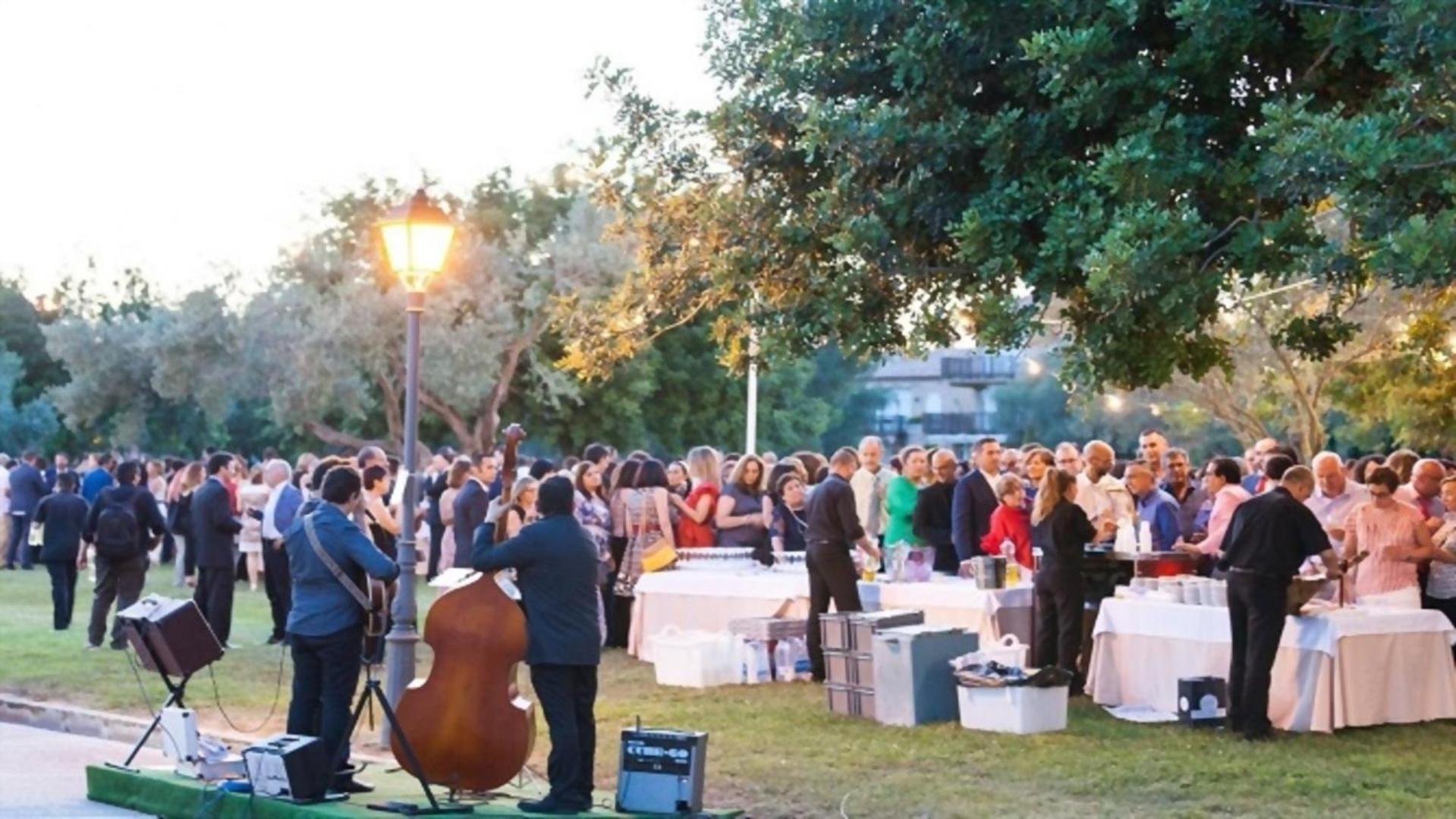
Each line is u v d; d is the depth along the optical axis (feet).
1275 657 41.39
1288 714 42.63
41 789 37.45
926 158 43.04
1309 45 40.91
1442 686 43.68
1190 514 57.21
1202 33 39.27
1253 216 39.86
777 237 47.03
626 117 52.70
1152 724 43.27
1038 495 46.78
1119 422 167.32
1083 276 40.60
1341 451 147.95
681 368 166.30
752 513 59.57
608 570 59.82
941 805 33.86
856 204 44.19
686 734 32.35
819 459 65.87
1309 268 38.09
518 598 33.42
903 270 43.80
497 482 56.90
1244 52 40.50
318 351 148.25
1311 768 37.65
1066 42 39.45
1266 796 34.88
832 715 45.03
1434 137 34.32
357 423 161.27
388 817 31.30
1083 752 39.52
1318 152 34.94
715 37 48.85
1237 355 98.48
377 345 149.89
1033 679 42.06
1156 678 44.86
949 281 44.57
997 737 41.47
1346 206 35.40
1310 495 44.88
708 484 59.67
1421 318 78.43
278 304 153.17
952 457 55.93
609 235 54.70
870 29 45.50
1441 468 49.16
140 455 158.61
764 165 48.16
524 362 158.71
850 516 48.67
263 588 86.43
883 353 46.75
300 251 155.22
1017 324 40.63
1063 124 42.11
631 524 59.06
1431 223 33.88
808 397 186.70
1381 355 91.71
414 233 40.42
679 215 52.44
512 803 32.60
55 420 199.72
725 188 51.01
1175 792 35.22
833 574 48.73
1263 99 41.29
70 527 67.00
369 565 32.86
